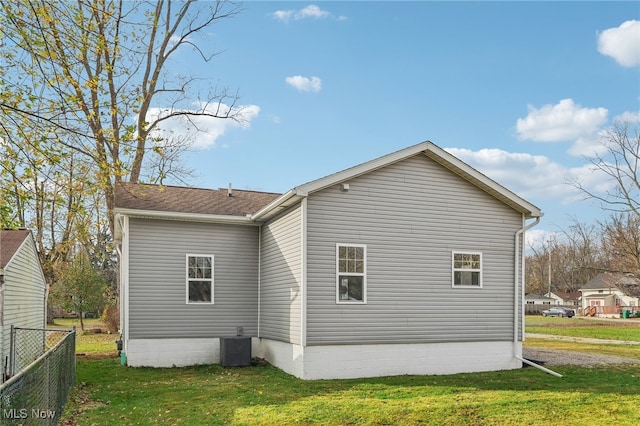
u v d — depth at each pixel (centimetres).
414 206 1422
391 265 1381
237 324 1608
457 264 1461
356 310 1334
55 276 3359
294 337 1334
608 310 6388
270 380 1264
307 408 966
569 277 8938
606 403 1022
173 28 2388
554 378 1315
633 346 2195
